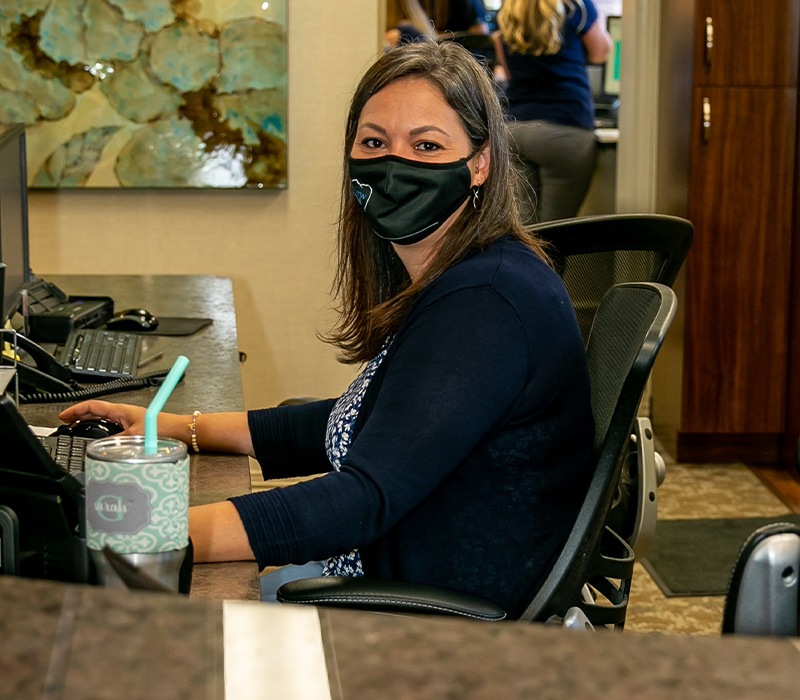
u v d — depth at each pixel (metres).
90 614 0.32
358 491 1.24
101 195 3.62
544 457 1.36
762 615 0.53
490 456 1.35
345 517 1.24
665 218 1.89
